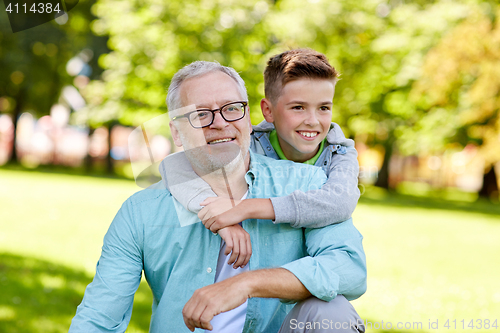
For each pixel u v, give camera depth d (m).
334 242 1.67
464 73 12.99
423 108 15.33
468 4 13.17
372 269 5.74
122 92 11.91
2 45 16.88
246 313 1.62
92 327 1.56
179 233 1.67
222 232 1.61
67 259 5.26
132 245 1.67
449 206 14.73
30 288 4.07
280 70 2.23
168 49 10.86
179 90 1.71
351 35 13.20
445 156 19.41
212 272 1.65
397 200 15.33
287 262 1.73
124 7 11.55
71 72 19.09
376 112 15.53
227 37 10.72
